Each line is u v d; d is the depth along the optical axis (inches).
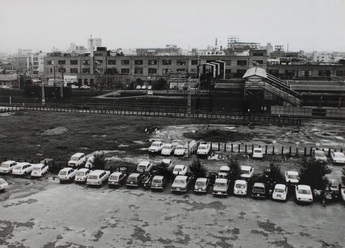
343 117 3400.6
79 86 5610.2
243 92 4062.5
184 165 1624.0
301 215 1177.4
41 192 1375.5
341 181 1537.9
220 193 1334.9
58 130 2677.2
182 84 4972.9
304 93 4069.9
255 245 971.9
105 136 2482.8
